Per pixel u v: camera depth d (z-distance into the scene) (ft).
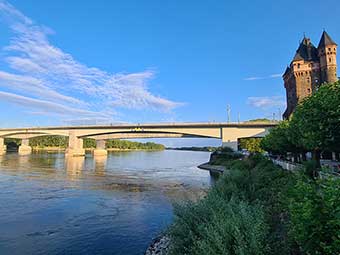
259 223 27.50
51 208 80.79
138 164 289.74
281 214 39.34
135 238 56.13
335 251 17.43
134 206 85.81
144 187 128.16
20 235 57.00
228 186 56.65
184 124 283.18
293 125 90.58
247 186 61.72
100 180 149.59
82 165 245.24
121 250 49.80
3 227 61.87
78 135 352.08
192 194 107.34
